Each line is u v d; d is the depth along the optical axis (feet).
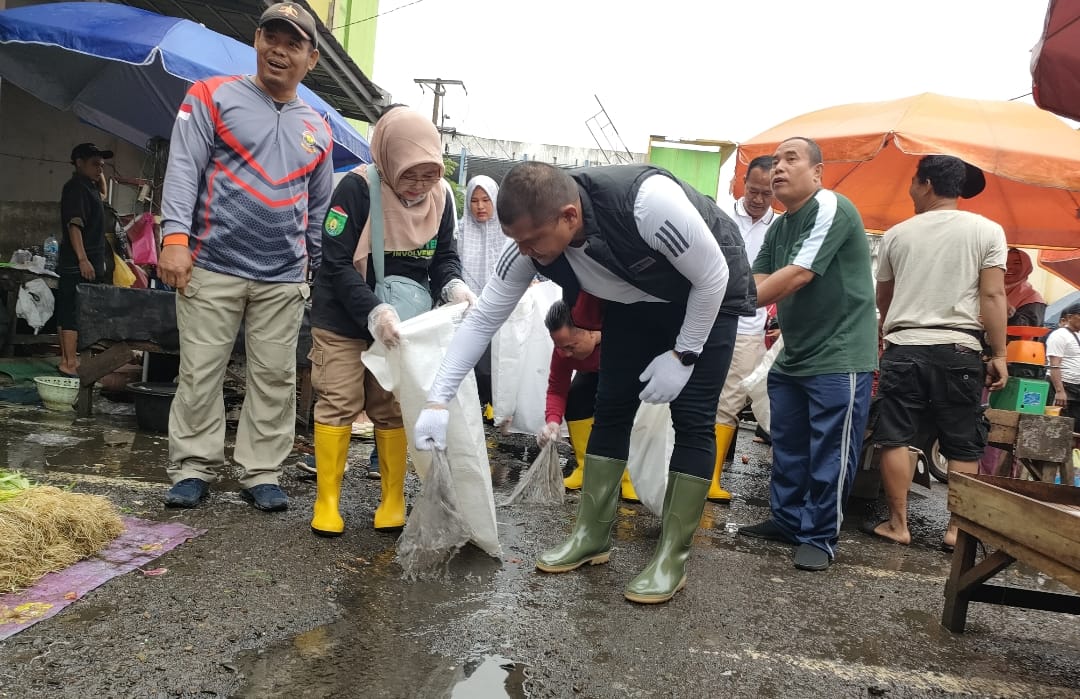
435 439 8.58
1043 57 12.75
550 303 15.17
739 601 8.82
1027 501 7.47
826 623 8.44
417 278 10.37
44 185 25.62
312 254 11.57
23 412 15.72
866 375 10.93
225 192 10.10
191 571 7.95
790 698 6.56
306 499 11.28
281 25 9.97
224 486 11.50
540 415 15.12
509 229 7.00
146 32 16.87
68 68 20.90
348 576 8.30
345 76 29.84
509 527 11.02
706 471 8.75
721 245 8.24
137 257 21.29
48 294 21.47
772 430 11.94
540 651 6.93
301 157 10.69
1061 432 13.98
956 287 12.28
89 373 15.67
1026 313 20.12
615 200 7.17
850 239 10.83
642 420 11.30
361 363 9.76
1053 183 15.72
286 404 10.91
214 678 5.89
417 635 7.00
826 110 19.83
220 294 10.23
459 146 72.43
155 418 14.80
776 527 11.87
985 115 17.06
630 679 6.60
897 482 12.75
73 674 5.76
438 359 9.14
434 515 8.68
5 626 6.39
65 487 10.43
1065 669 7.76
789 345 11.45
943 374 12.22
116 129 23.76
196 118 9.82
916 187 13.00
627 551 10.37
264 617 7.02
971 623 8.92
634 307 8.79
